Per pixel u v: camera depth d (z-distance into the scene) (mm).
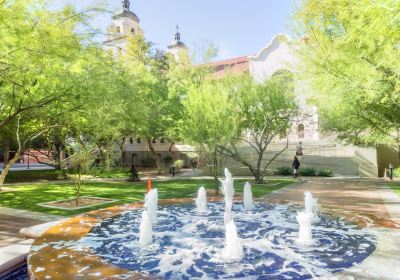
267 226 8133
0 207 11969
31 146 28078
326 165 29031
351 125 17156
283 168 28156
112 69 13992
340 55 9742
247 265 5500
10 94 11867
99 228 7910
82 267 5305
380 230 7359
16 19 8000
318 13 9469
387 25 5641
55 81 9805
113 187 19141
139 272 5156
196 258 5891
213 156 15547
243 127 20531
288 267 5336
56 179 25750
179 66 25609
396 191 16156
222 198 12430
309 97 12852
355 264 5309
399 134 16453
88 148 13406
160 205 11094
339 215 8859
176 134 24406
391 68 8289
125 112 16297
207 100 15000
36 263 5457
